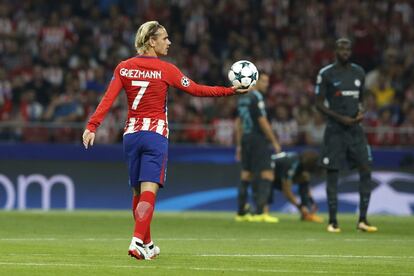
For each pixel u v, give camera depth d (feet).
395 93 286.05
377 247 129.39
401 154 243.81
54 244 126.62
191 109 268.41
